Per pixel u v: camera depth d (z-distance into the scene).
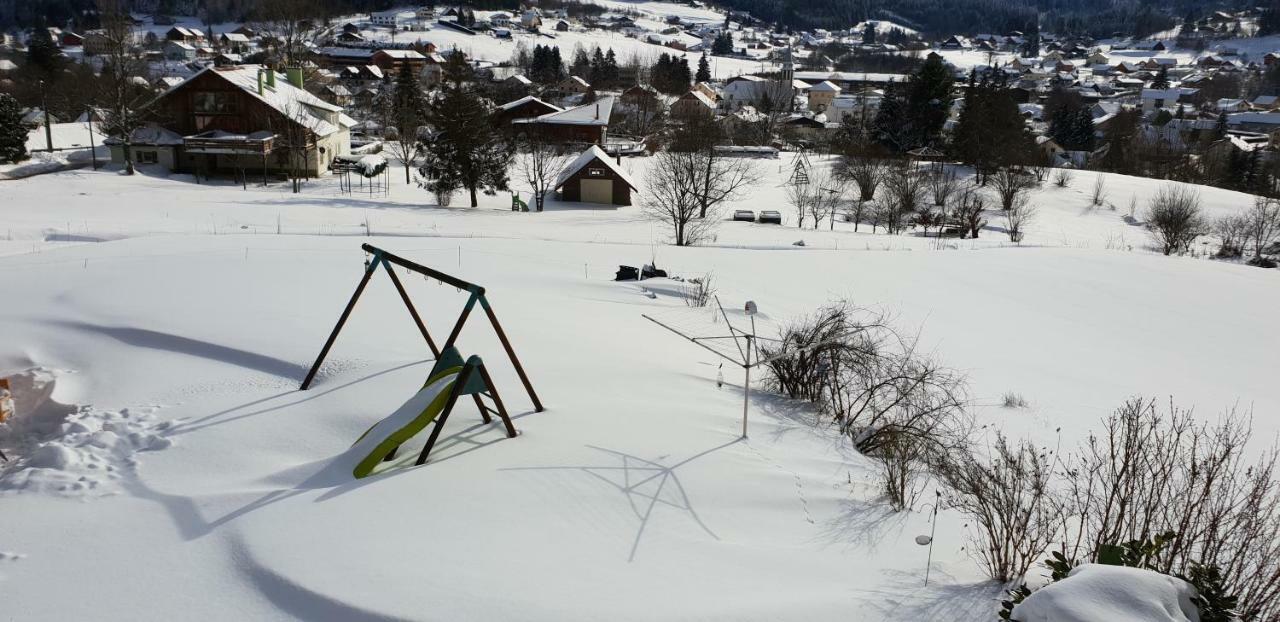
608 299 16.83
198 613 5.12
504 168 48.06
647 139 80.94
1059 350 17.98
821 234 43.22
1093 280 26.25
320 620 5.00
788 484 7.34
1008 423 11.63
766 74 164.38
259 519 6.21
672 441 8.08
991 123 73.94
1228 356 18.75
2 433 8.73
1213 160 91.50
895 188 59.56
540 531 6.07
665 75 147.50
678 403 9.50
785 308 18.81
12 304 13.21
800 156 75.81
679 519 6.45
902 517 6.96
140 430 8.33
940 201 62.38
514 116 78.62
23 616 5.09
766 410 9.84
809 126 110.12
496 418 8.35
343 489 6.71
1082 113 111.00
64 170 50.41
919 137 83.50
